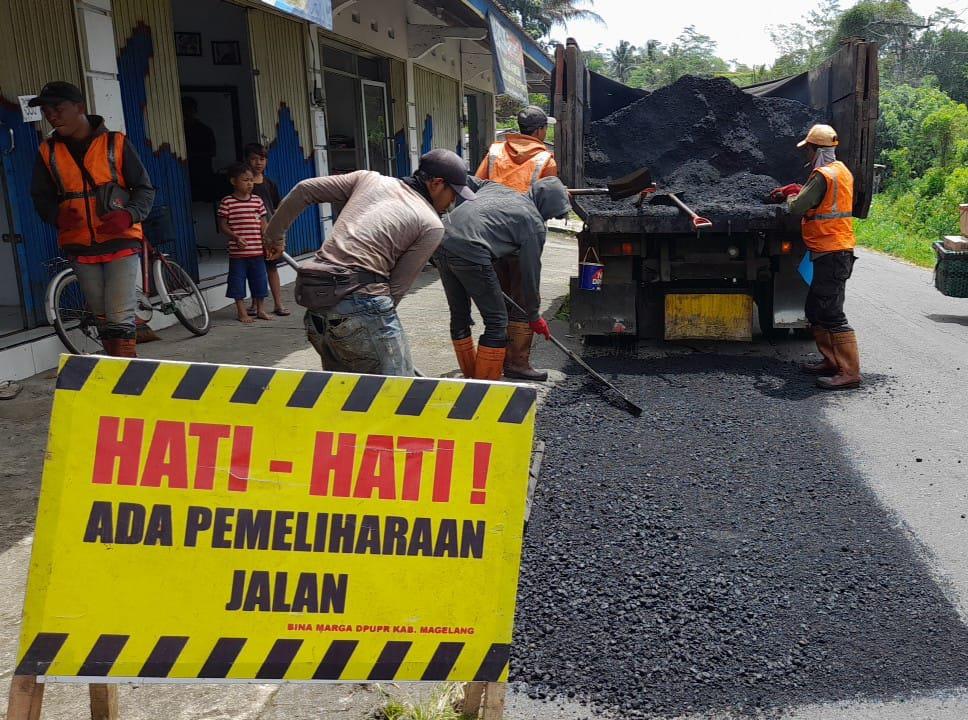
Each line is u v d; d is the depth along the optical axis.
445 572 2.13
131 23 7.60
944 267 8.90
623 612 3.23
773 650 3.02
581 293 7.20
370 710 2.67
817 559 3.66
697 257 7.05
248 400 2.04
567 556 3.64
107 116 7.02
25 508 3.96
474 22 15.25
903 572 3.56
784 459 4.82
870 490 4.40
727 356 7.18
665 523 3.98
